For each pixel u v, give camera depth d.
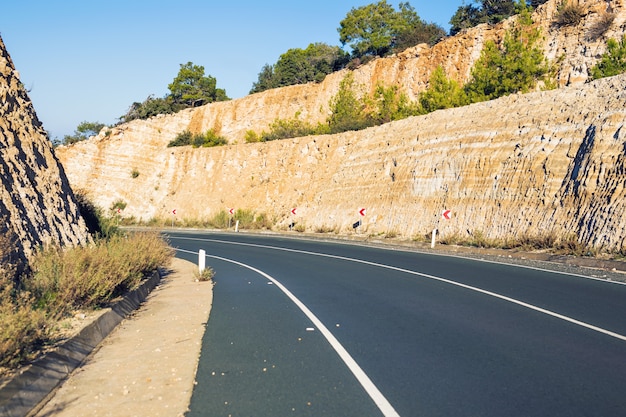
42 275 8.95
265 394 5.80
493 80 37.03
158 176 65.00
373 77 57.53
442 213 27.73
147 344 8.34
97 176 65.50
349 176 39.97
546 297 11.73
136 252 14.62
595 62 37.03
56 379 6.36
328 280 15.49
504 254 21.62
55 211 12.70
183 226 55.47
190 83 87.19
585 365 6.65
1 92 12.86
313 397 5.66
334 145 47.09
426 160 31.95
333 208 39.38
